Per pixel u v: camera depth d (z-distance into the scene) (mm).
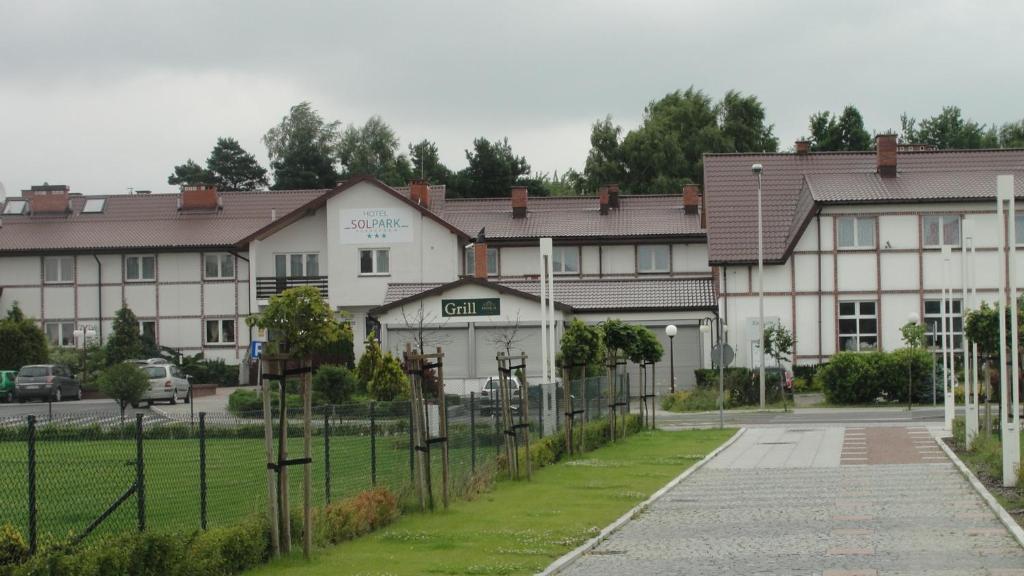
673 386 55281
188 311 68562
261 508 16266
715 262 57250
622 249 67812
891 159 58906
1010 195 21422
